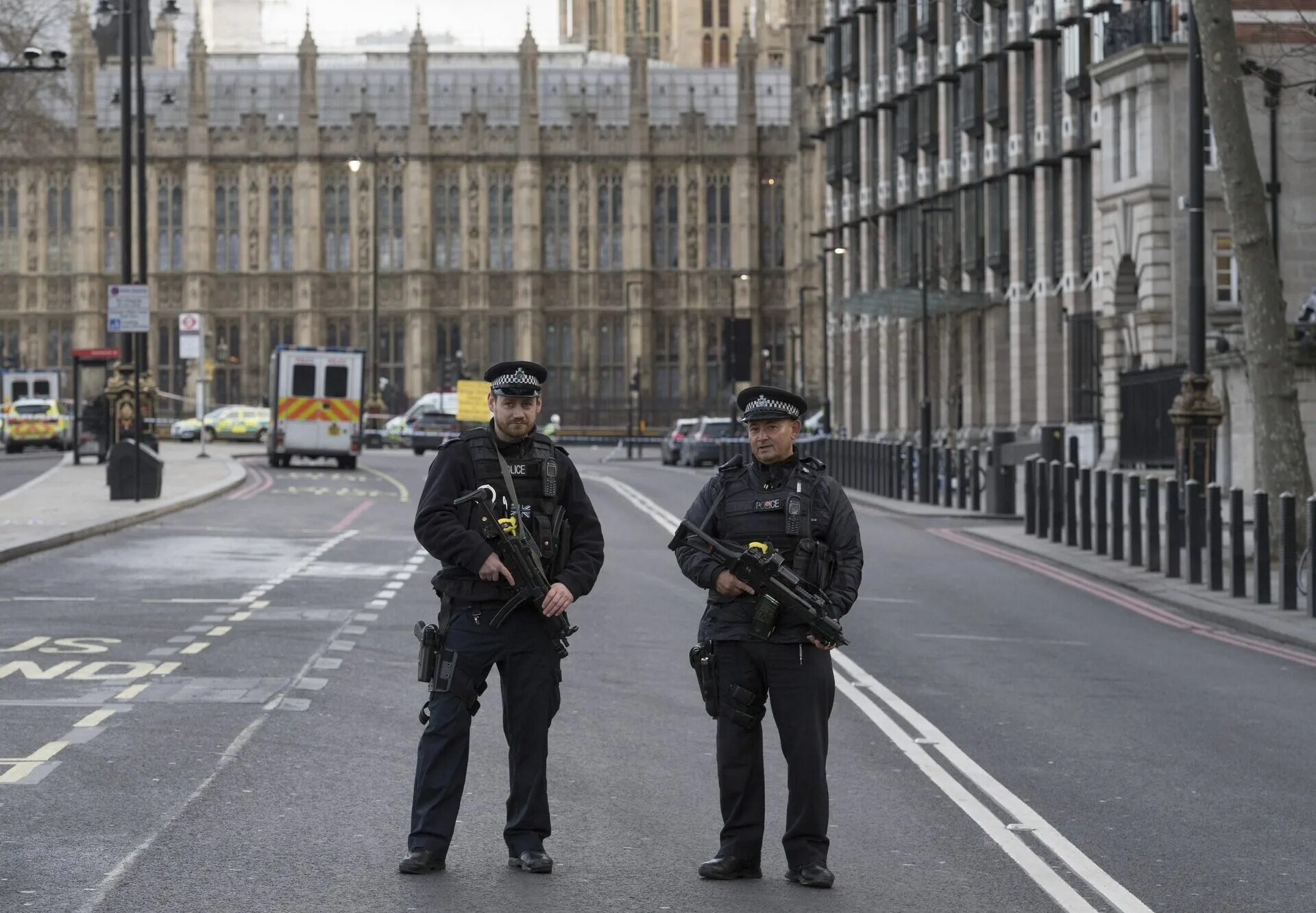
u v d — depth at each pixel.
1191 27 25.86
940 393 64.81
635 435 96.94
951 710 13.20
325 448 55.81
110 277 100.56
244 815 9.14
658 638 16.98
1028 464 31.08
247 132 100.50
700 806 9.70
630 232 100.81
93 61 100.38
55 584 20.95
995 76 58.34
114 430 42.78
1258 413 24.61
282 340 100.69
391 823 9.05
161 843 8.52
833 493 8.32
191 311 100.06
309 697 12.87
